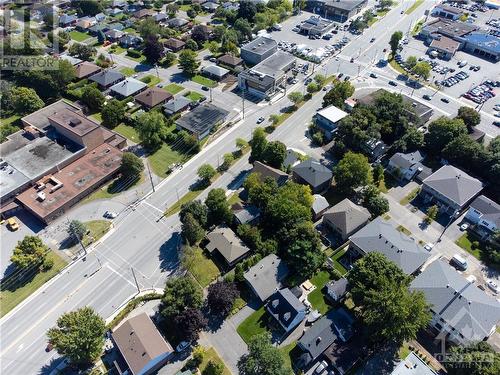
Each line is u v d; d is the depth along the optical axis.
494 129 164.00
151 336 91.44
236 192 135.12
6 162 139.25
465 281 100.19
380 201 124.38
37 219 127.25
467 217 126.56
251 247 114.88
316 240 109.81
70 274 111.19
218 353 93.88
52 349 94.75
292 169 138.75
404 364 86.31
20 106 168.00
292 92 185.88
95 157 145.50
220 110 168.38
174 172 144.12
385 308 87.69
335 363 89.50
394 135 152.12
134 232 122.56
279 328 98.62
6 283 109.25
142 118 152.88
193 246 116.94
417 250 108.38
